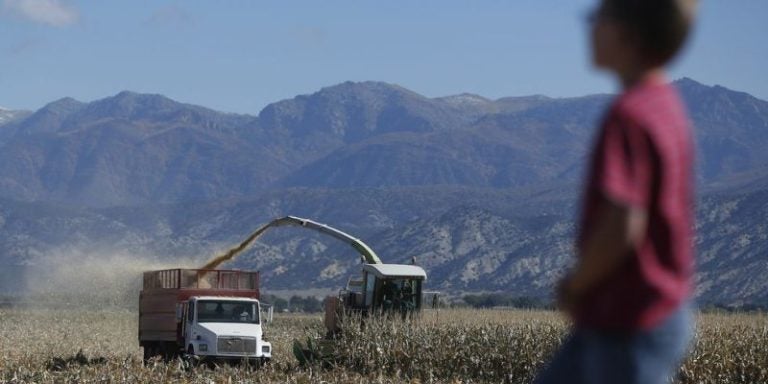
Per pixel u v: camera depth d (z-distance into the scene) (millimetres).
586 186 8594
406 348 62312
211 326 68438
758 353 56469
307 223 73500
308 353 66062
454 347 61719
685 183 8773
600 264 8422
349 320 65625
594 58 9000
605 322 8750
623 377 8742
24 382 56188
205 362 67812
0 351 85562
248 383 54500
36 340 109750
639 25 8641
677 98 8867
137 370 59438
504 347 60844
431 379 56281
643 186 8367
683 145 8656
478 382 59156
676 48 8734
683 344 8828
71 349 96125
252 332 68625
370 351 62906
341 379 55188
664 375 8797
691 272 9023
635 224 8305
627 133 8414
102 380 55406
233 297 71688
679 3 8594
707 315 83062
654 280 8617
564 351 9148
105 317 158250
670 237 8633
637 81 8828
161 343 75062
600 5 8906
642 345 8719
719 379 54875
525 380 59906
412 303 68750
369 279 69188
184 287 73375
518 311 85312
